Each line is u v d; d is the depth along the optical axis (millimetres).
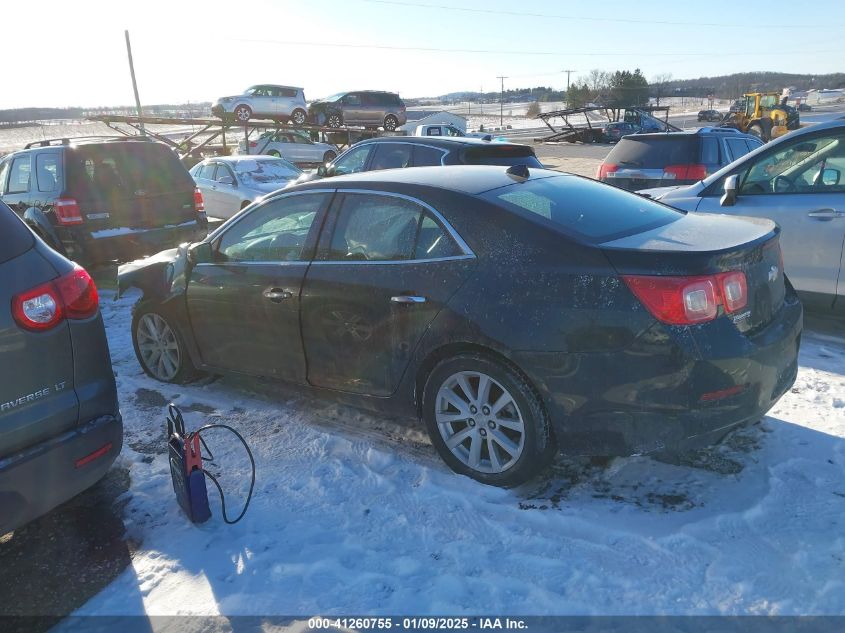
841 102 99125
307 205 3967
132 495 3408
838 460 3410
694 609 2424
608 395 2947
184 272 4512
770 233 3324
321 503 3244
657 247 2988
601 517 3023
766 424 3832
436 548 2855
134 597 2646
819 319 5895
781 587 2512
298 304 3834
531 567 2699
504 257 3176
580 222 3312
